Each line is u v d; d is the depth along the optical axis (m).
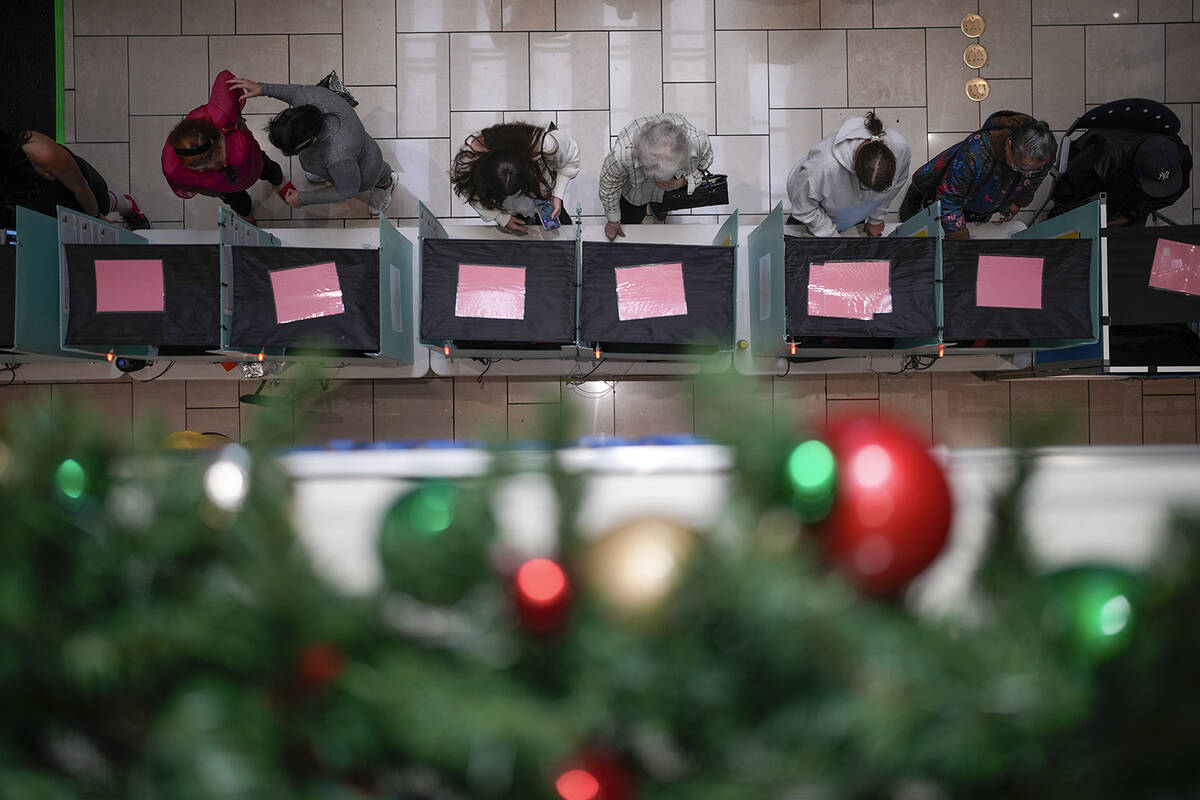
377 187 3.70
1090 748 0.30
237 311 2.71
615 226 3.27
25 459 0.36
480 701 0.32
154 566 0.36
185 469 0.39
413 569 0.35
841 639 0.30
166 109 3.93
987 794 0.32
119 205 3.50
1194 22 4.02
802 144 4.02
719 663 0.32
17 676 0.33
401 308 3.13
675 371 3.47
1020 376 3.64
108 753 0.34
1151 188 3.22
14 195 3.03
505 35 3.98
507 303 2.65
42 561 0.35
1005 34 4.01
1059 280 2.78
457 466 0.51
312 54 3.95
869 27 4.01
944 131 4.01
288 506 0.38
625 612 0.33
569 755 0.32
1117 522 0.50
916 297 2.73
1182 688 0.29
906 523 0.34
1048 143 2.76
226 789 0.31
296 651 0.33
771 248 2.93
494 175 2.68
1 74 3.93
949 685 0.30
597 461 0.51
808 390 3.95
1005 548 0.34
